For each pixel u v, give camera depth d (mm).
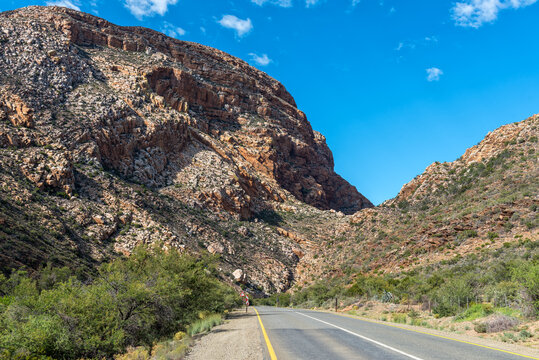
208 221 94875
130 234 67062
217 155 125688
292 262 96812
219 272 72125
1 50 100750
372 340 12484
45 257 45500
